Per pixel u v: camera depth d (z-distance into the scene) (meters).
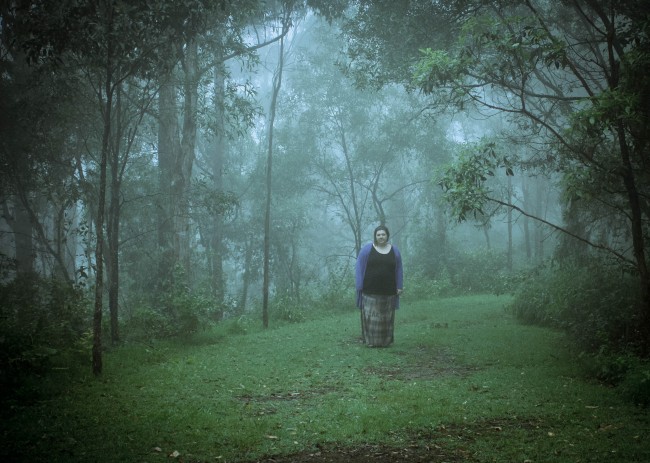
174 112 16.11
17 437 5.16
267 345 11.16
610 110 7.07
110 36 8.03
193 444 5.12
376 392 7.19
